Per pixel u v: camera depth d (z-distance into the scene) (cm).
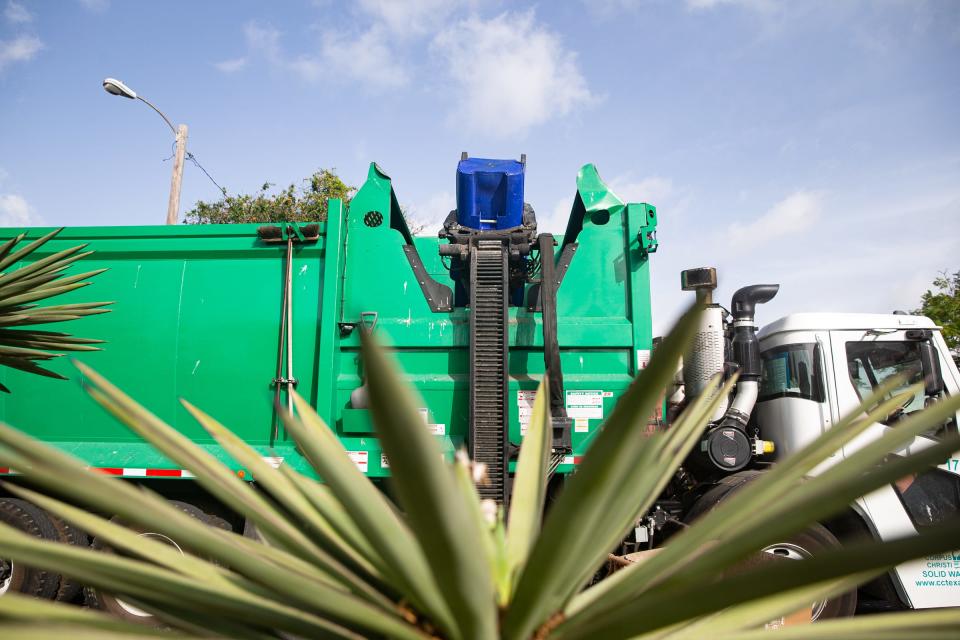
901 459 75
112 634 71
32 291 188
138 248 505
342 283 476
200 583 98
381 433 62
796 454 107
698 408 135
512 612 93
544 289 431
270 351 482
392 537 93
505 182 471
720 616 106
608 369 461
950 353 507
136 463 476
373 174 491
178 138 1523
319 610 102
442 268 538
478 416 416
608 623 90
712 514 104
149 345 493
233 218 2033
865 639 82
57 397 500
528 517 129
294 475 128
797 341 515
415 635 94
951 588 455
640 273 468
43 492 489
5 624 69
